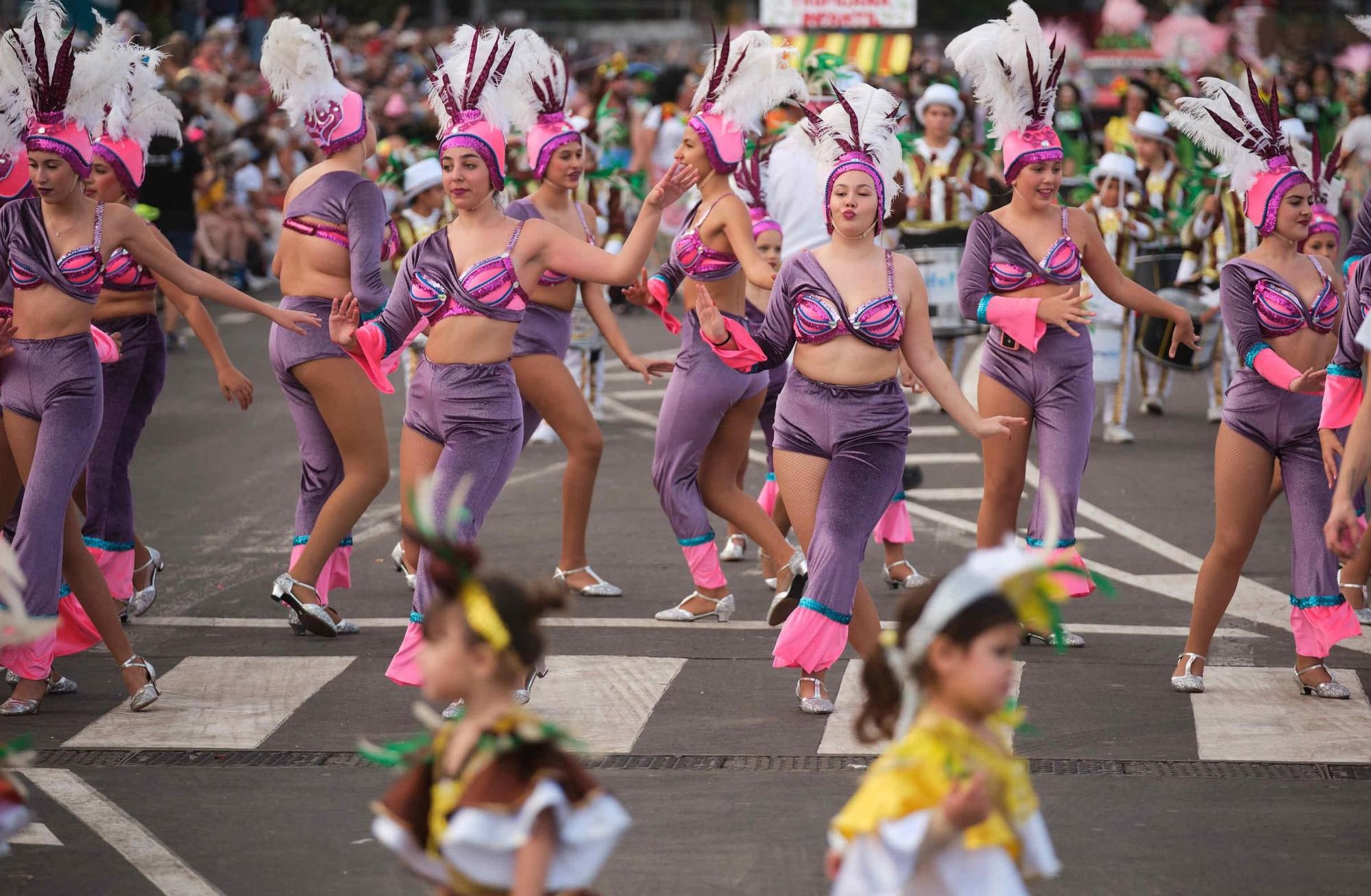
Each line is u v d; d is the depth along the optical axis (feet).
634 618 46.37
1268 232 38.52
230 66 136.98
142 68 44.37
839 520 36.73
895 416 37.11
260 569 53.06
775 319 37.81
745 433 45.65
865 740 20.66
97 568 38.09
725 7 234.99
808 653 36.88
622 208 94.43
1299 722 36.58
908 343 37.32
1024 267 42.93
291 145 134.82
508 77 44.86
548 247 37.93
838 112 38.47
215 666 41.81
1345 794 32.14
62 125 37.22
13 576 24.02
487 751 18.43
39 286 37.52
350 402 43.98
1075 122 118.73
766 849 29.58
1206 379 94.27
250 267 126.11
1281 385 36.88
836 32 149.07
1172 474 66.95
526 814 17.93
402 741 35.83
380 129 134.51
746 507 45.93
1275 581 50.78
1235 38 170.19
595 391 81.25
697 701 38.52
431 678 18.99
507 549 55.16
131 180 44.24
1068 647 43.11
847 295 36.83
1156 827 30.40
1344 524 28.63
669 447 45.27
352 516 44.39
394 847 19.03
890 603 48.42
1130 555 54.19
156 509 62.64
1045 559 19.21
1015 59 42.78
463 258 37.68
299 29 44.65
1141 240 75.41
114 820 31.24
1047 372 42.60
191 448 74.79
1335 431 38.32
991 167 79.00
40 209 37.86
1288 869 28.48
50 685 39.42
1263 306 38.01
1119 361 73.61
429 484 19.33
